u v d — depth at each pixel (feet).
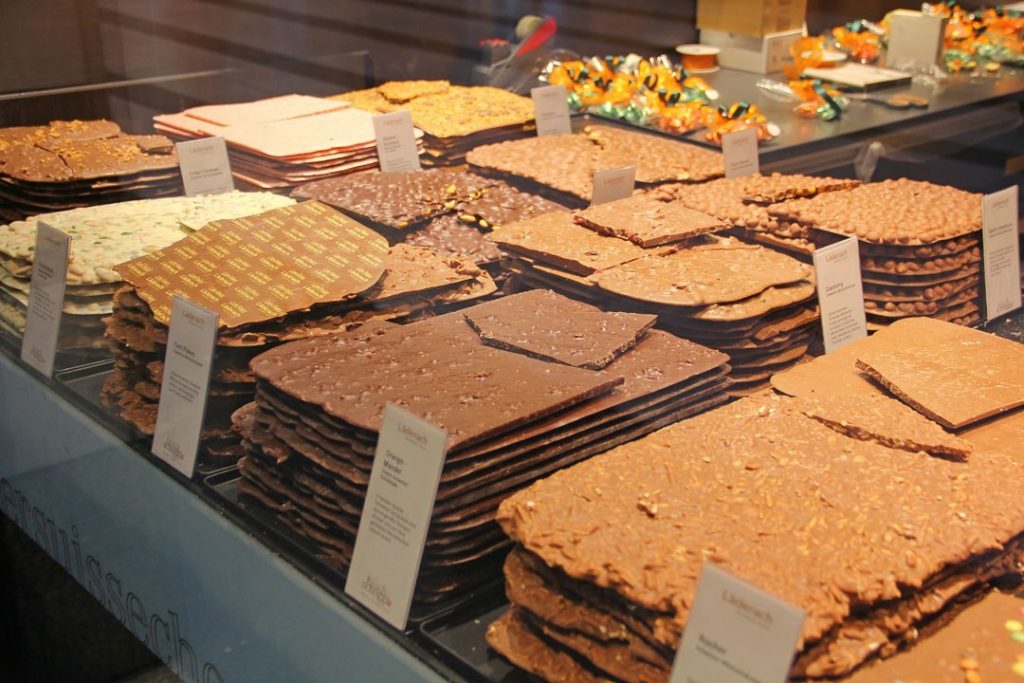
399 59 9.33
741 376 5.44
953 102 9.36
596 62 10.04
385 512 4.01
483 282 5.97
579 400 4.45
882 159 8.73
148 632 5.65
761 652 2.90
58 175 6.92
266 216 6.14
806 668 3.13
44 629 7.50
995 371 5.20
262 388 4.69
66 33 7.50
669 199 7.29
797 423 4.49
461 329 5.22
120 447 5.33
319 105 8.77
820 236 6.42
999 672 3.25
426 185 7.32
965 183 8.04
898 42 10.37
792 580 3.32
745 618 2.94
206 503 4.83
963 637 3.42
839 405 4.74
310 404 4.39
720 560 3.40
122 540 5.57
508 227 6.48
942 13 10.24
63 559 6.34
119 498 5.45
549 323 5.24
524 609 3.68
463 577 4.11
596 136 8.74
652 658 3.25
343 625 4.09
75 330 5.89
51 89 7.61
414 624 3.98
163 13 7.89
